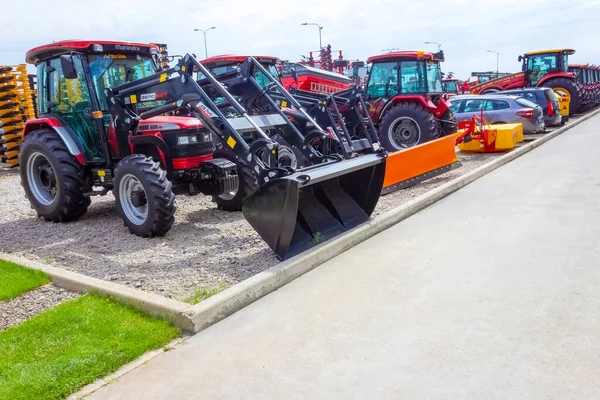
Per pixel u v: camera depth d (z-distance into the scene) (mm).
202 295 4219
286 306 4113
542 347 3299
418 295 4172
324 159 5992
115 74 6793
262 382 3100
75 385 3100
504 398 2822
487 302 3975
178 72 5773
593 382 2914
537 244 5238
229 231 6336
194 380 3158
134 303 4059
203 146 6582
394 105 11945
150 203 5914
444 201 7465
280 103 7340
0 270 5047
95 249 5809
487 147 12016
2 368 3248
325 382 3062
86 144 6762
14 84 12867
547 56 21234
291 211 4777
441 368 3135
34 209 7566
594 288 4113
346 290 4359
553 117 16188
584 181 8250
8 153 13000
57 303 4316
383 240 5707
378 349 3391
